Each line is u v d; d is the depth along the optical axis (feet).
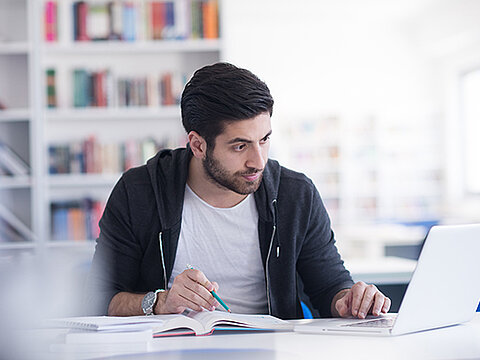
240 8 25.57
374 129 27.76
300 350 3.60
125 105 12.76
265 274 5.40
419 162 27.84
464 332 4.15
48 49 12.53
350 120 27.89
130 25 12.68
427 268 3.98
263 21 27.27
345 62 27.91
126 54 13.10
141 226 5.35
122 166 12.85
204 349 3.64
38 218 12.28
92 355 3.50
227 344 3.80
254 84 4.67
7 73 12.60
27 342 2.70
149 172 5.44
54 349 3.67
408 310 4.00
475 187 26.53
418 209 27.63
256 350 3.61
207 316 4.21
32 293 2.70
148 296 4.68
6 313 2.66
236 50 27.63
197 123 4.79
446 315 4.27
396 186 27.76
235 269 5.38
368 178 27.73
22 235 12.15
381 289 8.74
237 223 5.35
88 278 5.05
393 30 27.94
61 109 12.78
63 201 12.62
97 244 5.45
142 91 12.78
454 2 24.44
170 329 4.16
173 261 5.34
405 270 8.83
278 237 5.41
